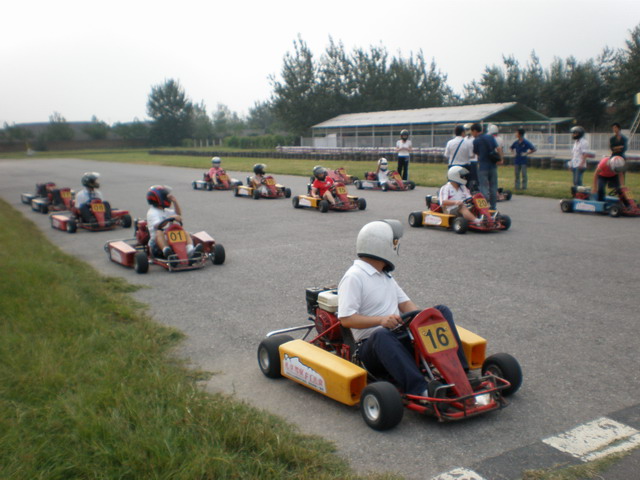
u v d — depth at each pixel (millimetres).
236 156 42750
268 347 4375
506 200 14266
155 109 81812
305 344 4270
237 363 4723
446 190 10500
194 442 3162
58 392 3842
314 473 3002
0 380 3990
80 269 7992
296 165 30031
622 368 4395
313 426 3637
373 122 42156
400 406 3465
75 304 5891
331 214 13117
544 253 8352
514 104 34594
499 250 8656
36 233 11695
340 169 19609
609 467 3084
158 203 8297
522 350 4785
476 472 3072
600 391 4023
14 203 18422
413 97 60375
